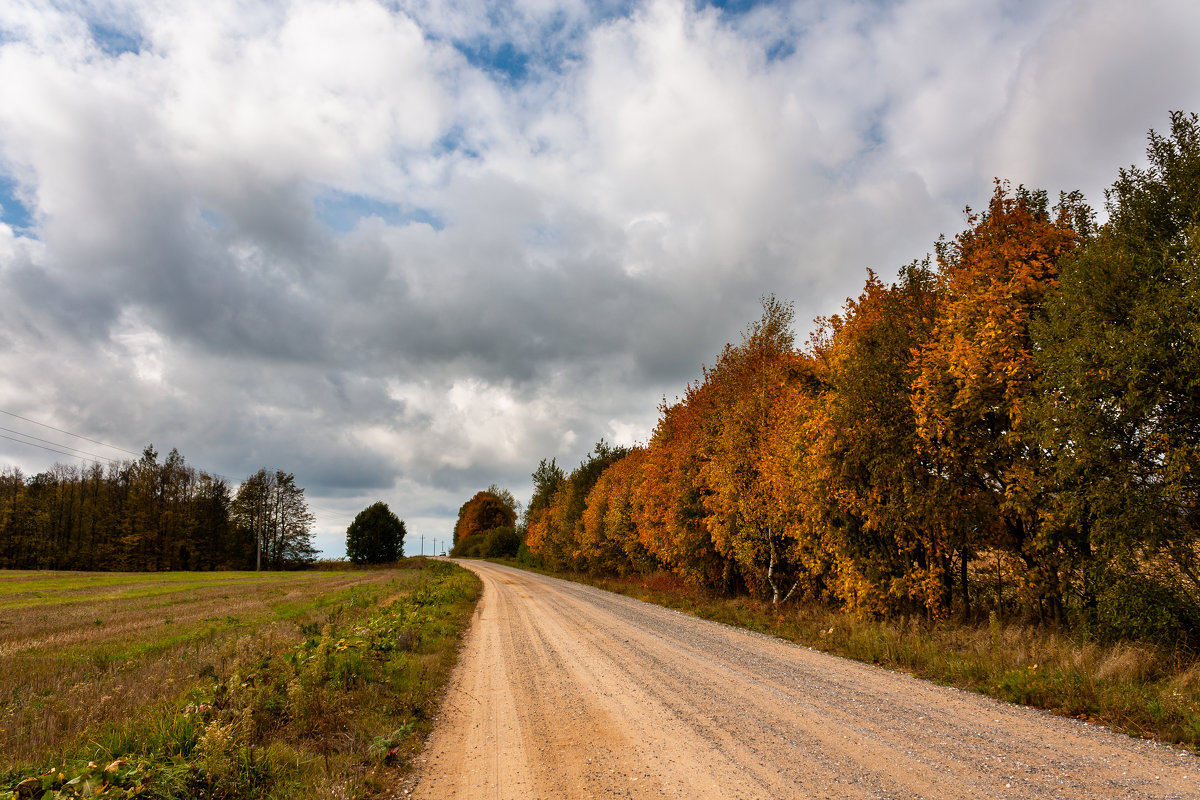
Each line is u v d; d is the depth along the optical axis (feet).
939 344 44.42
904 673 33.68
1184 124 33.65
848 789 16.65
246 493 282.77
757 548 70.85
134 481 255.91
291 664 29.84
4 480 243.40
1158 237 33.94
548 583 133.49
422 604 73.87
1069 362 34.17
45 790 15.78
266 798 17.39
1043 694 25.95
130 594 109.40
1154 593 31.58
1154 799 15.46
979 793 16.10
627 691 30.12
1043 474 38.40
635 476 122.42
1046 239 42.75
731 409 77.66
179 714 21.15
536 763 20.03
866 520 51.44
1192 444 31.68
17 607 85.35
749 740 21.45
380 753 20.59
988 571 46.52
